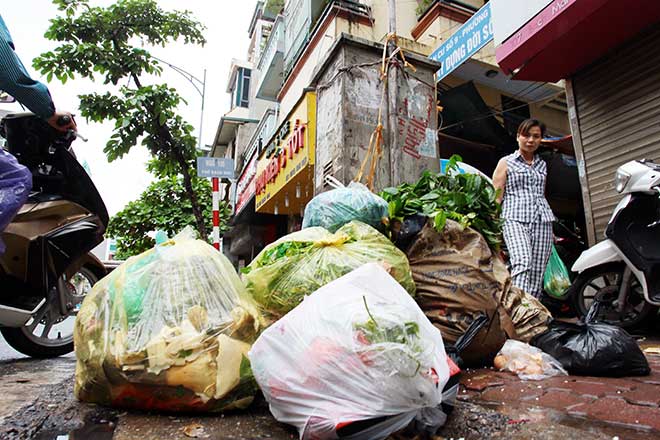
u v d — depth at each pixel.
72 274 2.71
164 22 6.08
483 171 7.91
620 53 4.09
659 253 2.92
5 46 1.99
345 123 3.52
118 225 9.60
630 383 1.71
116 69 5.71
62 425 1.30
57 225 2.50
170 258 1.50
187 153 6.67
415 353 1.06
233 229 12.13
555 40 4.02
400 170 3.56
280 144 6.25
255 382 1.41
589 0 3.58
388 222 2.23
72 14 5.84
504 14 4.54
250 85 17.66
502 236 3.05
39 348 2.67
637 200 2.99
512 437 1.19
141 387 1.33
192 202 6.84
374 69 3.73
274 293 1.77
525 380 1.78
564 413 1.38
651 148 3.82
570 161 6.34
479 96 6.78
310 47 8.27
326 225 2.20
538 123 3.09
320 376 1.10
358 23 7.61
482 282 2.00
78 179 2.58
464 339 1.75
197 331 1.37
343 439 1.03
